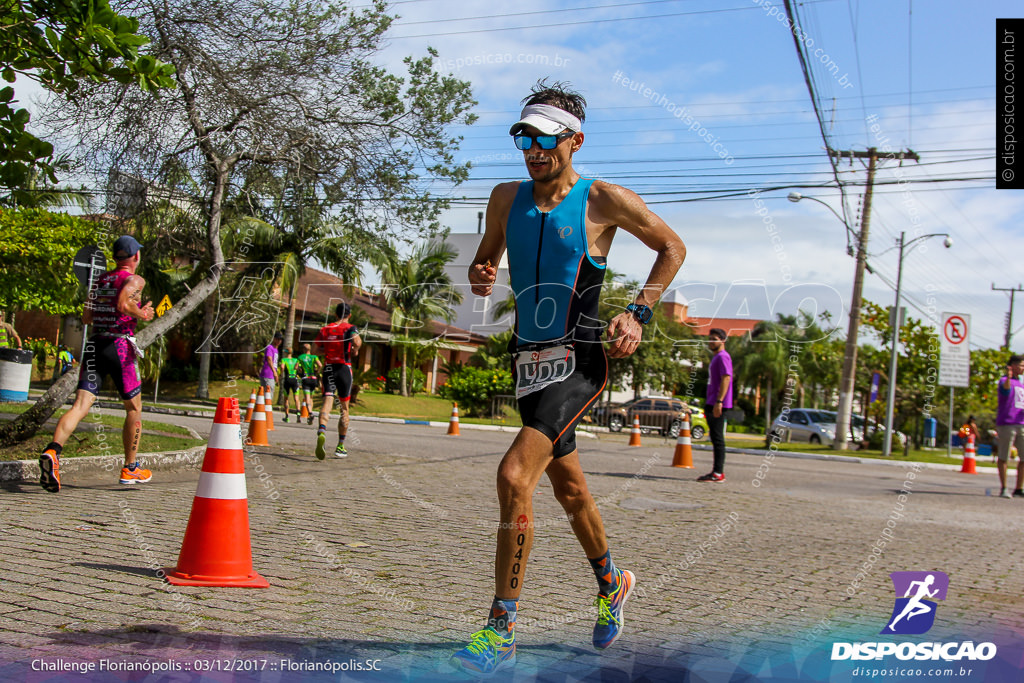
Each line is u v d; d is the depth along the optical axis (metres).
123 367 6.36
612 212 3.04
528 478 2.82
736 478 11.22
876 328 27.00
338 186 10.37
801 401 32.56
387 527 5.60
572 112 3.10
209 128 9.43
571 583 4.29
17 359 14.34
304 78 9.95
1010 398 10.97
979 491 11.89
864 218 20.50
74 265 8.23
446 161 10.60
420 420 22.42
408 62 10.30
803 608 4.08
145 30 8.94
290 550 4.67
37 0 5.53
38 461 6.27
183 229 10.60
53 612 3.22
